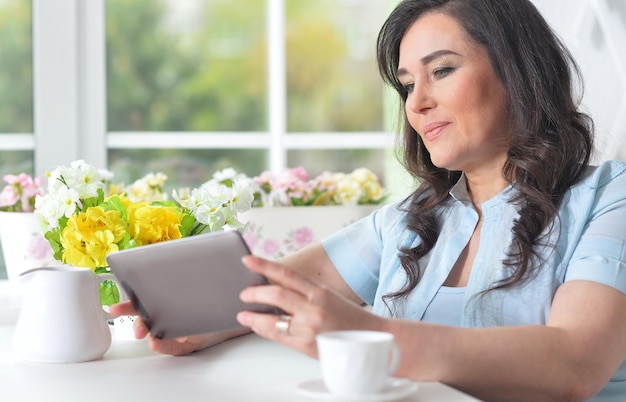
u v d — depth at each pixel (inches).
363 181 97.0
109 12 109.0
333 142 115.3
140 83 110.7
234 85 116.4
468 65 61.7
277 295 43.9
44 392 45.5
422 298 62.9
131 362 52.9
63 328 52.6
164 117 112.9
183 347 55.0
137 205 59.8
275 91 115.6
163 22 113.0
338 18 138.8
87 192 59.7
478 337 47.1
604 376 49.5
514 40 61.7
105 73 108.0
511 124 62.1
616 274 53.3
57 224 58.6
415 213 66.7
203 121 115.5
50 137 104.3
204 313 49.1
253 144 114.0
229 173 93.9
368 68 139.3
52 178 60.3
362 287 69.8
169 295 49.5
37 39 103.1
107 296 59.9
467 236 63.7
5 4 102.7
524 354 47.2
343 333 42.7
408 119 67.3
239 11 116.6
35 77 103.7
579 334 49.4
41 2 103.0
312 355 44.2
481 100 61.6
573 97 67.7
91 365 52.1
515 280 58.1
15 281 84.7
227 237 45.3
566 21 80.6
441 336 46.5
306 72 138.4
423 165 68.3
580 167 61.3
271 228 87.7
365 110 139.3
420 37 63.0
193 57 114.5
